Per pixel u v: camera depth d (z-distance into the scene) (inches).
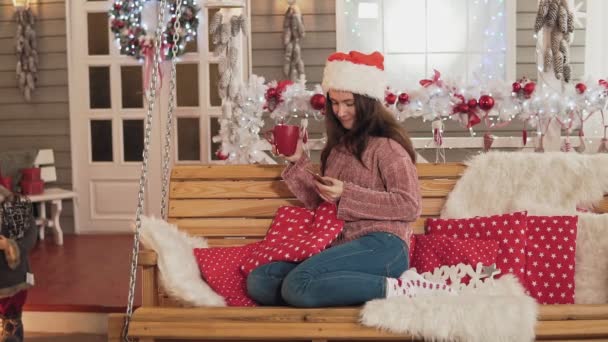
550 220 108.6
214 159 252.8
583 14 237.0
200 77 250.4
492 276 102.0
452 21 248.5
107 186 261.0
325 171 105.7
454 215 116.7
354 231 99.3
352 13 249.1
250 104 154.6
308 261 94.2
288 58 239.3
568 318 84.4
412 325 83.3
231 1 167.5
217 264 104.0
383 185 99.9
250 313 85.9
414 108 151.9
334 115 106.0
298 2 245.0
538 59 163.5
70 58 257.4
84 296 164.2
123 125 259.1
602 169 116.2
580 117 158.7
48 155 258.2
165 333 85.7
